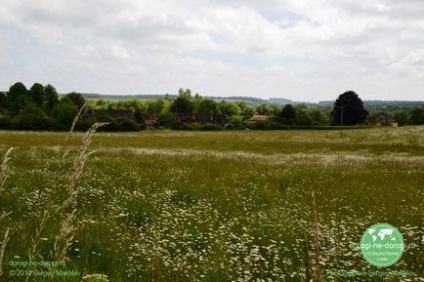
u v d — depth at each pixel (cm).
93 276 473
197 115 14888
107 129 8625
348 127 9562
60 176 343
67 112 8562
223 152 3072
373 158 2641
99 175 1520
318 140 5275
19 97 12156
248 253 708
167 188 1266
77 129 8256
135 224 874
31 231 631
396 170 1950
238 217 958
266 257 693
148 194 1178
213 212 991
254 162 2277
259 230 831
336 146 4000
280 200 1195
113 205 1003
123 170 1728
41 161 1839
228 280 582
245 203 1128
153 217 910
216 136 6381
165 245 710
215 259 638
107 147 3306
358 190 1360
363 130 6944
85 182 1273
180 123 10569
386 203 1133
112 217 843
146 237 747
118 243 686
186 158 2409
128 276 565
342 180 1619
